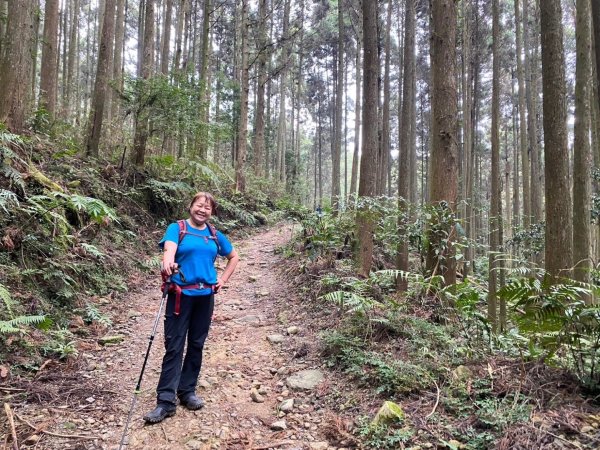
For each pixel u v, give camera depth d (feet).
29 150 22.91
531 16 68.49
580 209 20.51
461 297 14.69
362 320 15.08
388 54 46.19
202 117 36.88
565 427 8.47
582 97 21.34
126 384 12.10
